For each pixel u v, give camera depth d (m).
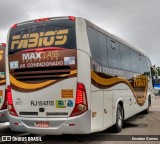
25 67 8.66
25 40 8.75
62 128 8.16
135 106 13.99
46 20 8.63
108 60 9.96
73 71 8.13
